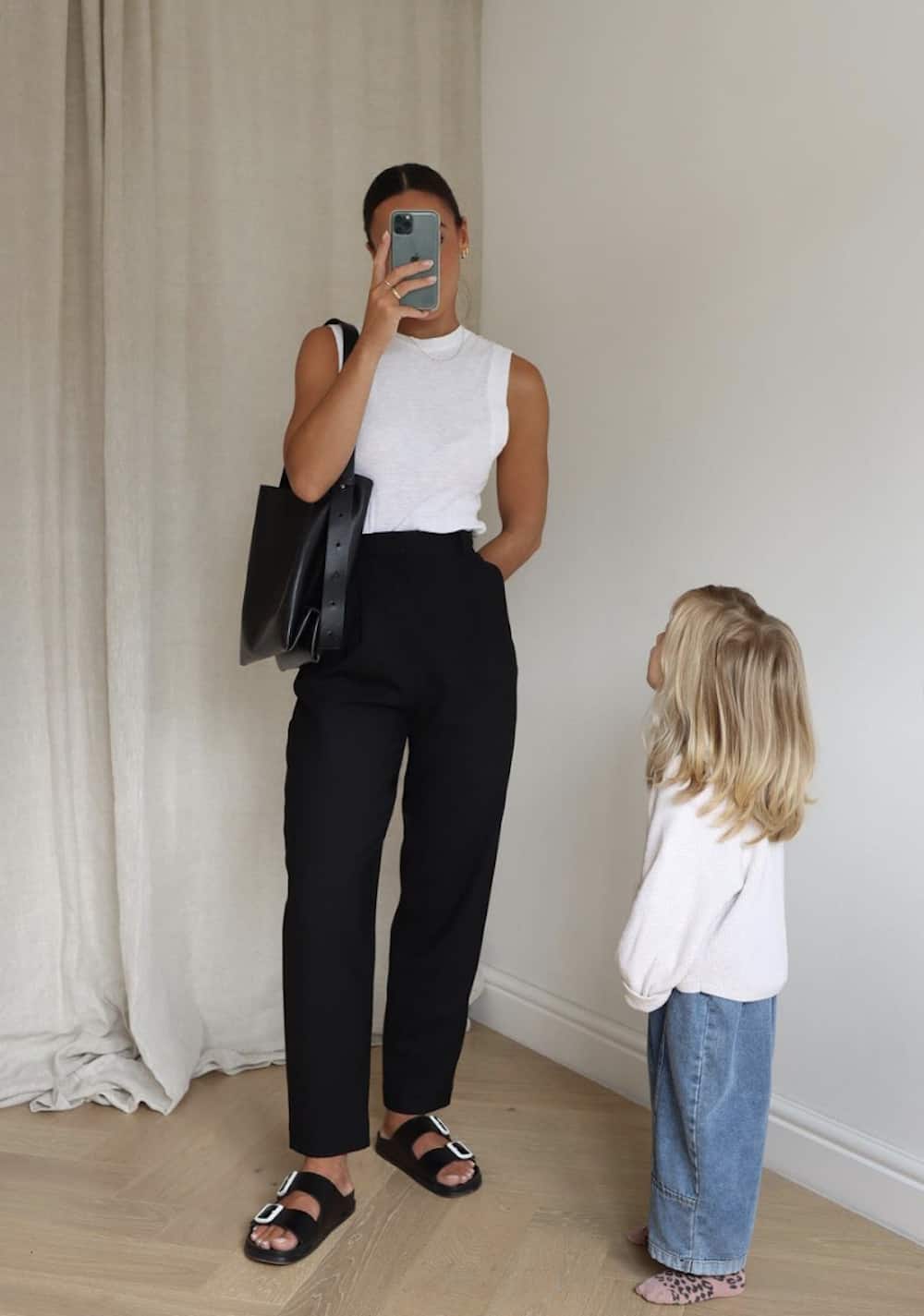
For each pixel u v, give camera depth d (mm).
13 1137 2217
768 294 2119
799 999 2107
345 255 2598
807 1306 1757
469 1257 1865
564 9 2545
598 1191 2066
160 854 2461
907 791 1923
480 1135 2266
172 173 2369
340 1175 1976
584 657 2537
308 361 1965
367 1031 1987
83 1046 2400
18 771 2342
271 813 2598
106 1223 1937
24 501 2289
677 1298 1754
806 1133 2090
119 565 2271
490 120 2734
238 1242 1891
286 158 2527
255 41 2465
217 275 2434
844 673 2012
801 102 2049
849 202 1972
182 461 2434
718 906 1664
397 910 2129
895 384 1909
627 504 2422
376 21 2639
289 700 2602
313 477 1825
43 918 2396
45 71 2188
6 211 2203
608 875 2502
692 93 2260
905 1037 1941
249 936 2596
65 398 2316
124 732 2303
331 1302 1748
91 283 2283
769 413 2123
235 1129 2270
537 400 2061
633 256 2393
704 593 1751
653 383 2355
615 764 2473
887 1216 1963
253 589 1935
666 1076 1774
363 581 1909
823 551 2035
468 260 2754
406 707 1951
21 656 2322
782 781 1665
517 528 2105
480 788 1987
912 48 1866
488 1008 2799
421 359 1974
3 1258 1835
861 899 1999
